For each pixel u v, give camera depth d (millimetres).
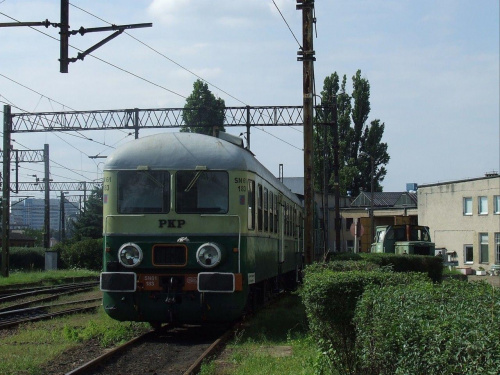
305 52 17234
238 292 12430
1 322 15492
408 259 20734
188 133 13383
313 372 8664
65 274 36594
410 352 5695
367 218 54906
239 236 12555
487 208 53250
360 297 7898
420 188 59406
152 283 12453
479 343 4859
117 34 15250
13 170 50469
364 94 67500
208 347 11594
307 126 17203
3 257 33344
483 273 49000
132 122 31781
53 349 11133
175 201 12672
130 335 12820
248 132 30812
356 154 68250
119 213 12766
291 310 16391
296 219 23547
